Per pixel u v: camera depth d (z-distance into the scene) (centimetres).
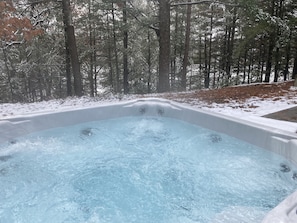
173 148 448
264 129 367
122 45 1370
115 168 388
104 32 1324
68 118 504
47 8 904
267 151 359
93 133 507
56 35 1083
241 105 541
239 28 1248
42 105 666
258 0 807
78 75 870
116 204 303
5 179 356
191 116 498
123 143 476
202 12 1380
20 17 720
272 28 902
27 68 1093
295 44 1049
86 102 691
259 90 696
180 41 1422
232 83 1158
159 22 816
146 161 408
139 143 474
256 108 507
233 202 294
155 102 575
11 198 316
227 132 425
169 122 541
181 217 276
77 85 875
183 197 311
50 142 470
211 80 1719
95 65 1441
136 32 1191
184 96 686
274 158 346
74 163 404
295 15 965
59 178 361
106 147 461
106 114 546
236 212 275
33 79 1320
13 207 300
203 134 463
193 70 1720
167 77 828
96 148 457
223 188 323
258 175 340
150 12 989
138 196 317
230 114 472
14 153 423
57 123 493
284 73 1253
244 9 778
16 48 1168
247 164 367
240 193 310
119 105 561
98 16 1257
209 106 550
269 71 1128
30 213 289
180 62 1556
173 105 550
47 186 341
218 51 1600
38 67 1115
